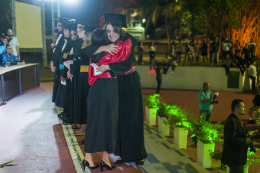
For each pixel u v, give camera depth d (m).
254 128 8.50
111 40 3.53
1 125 5.68
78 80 5.11
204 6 20.33
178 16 29.41
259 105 8.86
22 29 17.20
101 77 3.45
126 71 3.50
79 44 4.45
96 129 3.46
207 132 5.26
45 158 3.95
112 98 3.45
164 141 6.27
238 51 18.61
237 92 15.34
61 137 4.95
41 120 6.13
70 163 3.79
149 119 8.19
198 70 16.03
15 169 3.55
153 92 14.98
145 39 42.97
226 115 9.89
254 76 15.32
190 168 4.49
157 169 3.91
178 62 23.48
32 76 11.53
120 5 17.86
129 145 3.69
